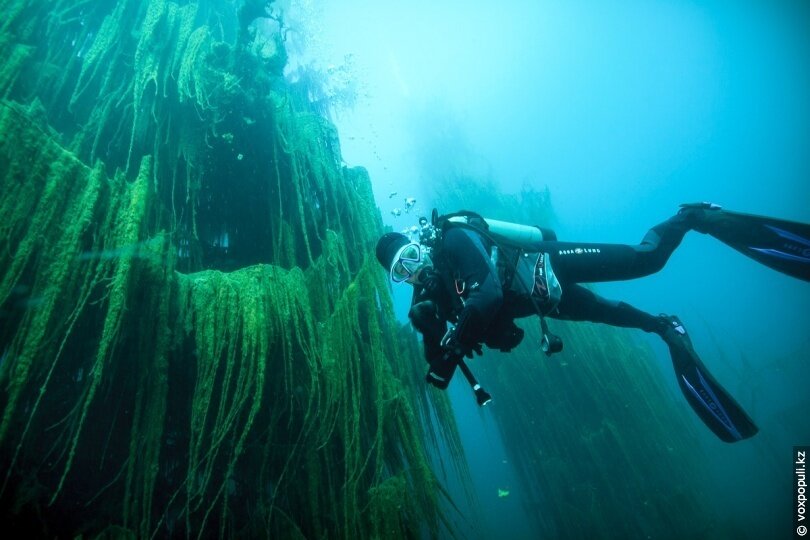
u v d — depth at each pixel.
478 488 33.16
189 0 5.34
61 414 3.26
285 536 3.34
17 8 3.64
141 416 2.81
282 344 3.32
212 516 3.63
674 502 10.25
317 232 4.61
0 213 2.33
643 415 11.31
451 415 5.13
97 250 2.62
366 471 4.17
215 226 5.04
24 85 3.50
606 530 10.20
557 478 11.15
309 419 3.77
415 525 3.72
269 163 4.71
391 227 5.80
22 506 2.62
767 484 15.82
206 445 3.37
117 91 3.91
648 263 2.40
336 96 6.74
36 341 2.21
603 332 12.57
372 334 4.34
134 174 3.98
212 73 3.95
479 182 16.80
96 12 4.24
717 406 2.56
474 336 1.85
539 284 2.23
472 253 2.04
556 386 11.74
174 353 3.11
